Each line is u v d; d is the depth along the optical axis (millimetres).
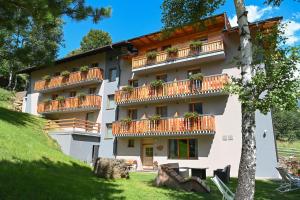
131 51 26234
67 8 7262
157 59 22734
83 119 27984
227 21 21359
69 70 30641
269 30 8500
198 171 14289
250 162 6871
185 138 21250
